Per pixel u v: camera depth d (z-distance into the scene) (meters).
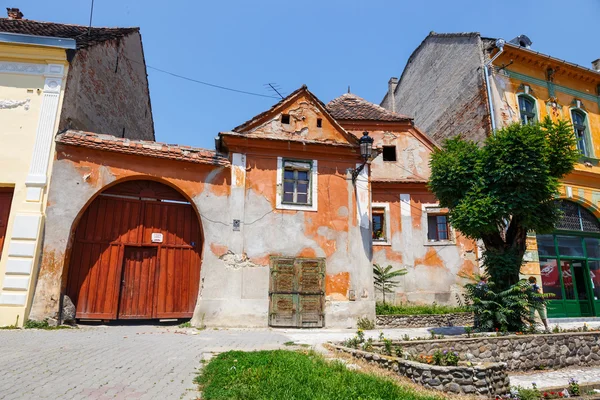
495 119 16.97
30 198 10.41
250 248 12.12
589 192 17.72
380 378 5.74
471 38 18.88
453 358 6.75
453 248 16.84
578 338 10.25
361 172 13.73
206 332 10.22
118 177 11.41
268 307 11.84
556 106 18.38
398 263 16.62
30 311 9.87
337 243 12.91
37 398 4.56
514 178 10.53
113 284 11.17
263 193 12.66
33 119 11.01
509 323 10.46
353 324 12.33
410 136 18.78
